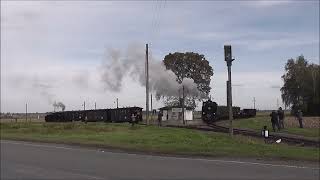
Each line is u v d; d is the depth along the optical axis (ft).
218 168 59.77
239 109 273.13
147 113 208.23
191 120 283.38
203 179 50.31
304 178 50.90
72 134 140.46
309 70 296.92
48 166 62.59
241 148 85.20
